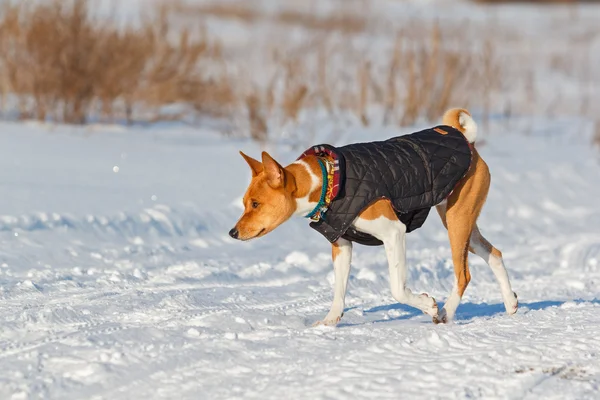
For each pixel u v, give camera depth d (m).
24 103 20.89
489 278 12.44
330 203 8.62
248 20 40.22
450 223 9.56
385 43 36.88
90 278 10.57
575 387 6.86
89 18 26.50
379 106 25.59
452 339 8.00
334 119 22.83
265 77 27.23
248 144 20.05
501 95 31.06
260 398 6.59
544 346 7.79
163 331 8.18
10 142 17.95
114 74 21.03
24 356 7.34
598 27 49.72
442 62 26.48
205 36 25.28
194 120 22.94
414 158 8.95
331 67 29.00
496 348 7.76
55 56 20.58
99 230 12.41
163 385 6.89
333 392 6.63
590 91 33.66
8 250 11.06
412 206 8.90
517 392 6.70
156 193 14.67
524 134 24.52
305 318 9.14
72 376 7.02
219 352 7.61
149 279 10.76
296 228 14.34
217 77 25.45
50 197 13.45
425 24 45.59
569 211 17.12
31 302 9.30
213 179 16.25
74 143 18.59
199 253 12.43
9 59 20.83
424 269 12.41
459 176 9.16
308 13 43.12
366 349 7.71
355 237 8.94
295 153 18.89
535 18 52.88
